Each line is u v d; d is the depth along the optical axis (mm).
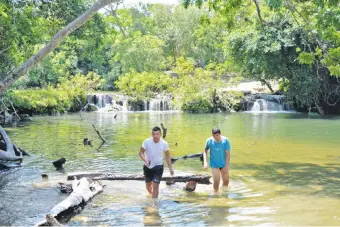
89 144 18281
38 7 18453
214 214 8461
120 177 11523
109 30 23781
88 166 13594
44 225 7492
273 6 9703
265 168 12945
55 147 17594
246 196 9797
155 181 9609
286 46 32375
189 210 8742
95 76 46094
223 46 38188
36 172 12688
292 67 35156
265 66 34250
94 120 30359
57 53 43719
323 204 9094
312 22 15352
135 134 22062
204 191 10297
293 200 9438
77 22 8961
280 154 15422
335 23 13641
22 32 17984
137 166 13578
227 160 10312
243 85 46562
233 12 16281
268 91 42500
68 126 26141
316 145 17562
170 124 27078
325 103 36875
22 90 35438
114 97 41750
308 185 10828
